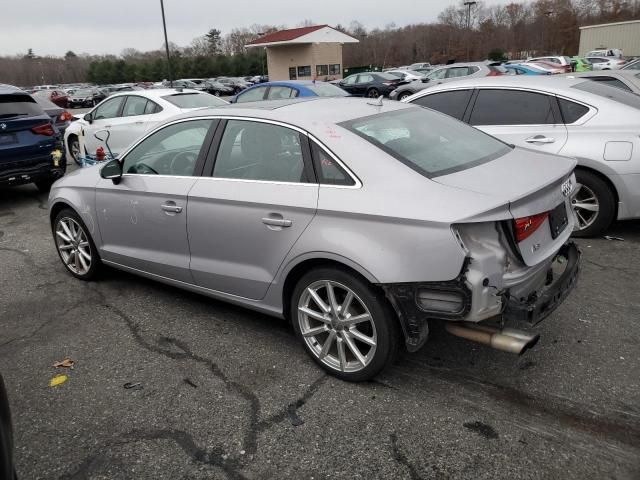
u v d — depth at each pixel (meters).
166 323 4.17
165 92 9.88
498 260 2.75
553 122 5.47
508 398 3.07
